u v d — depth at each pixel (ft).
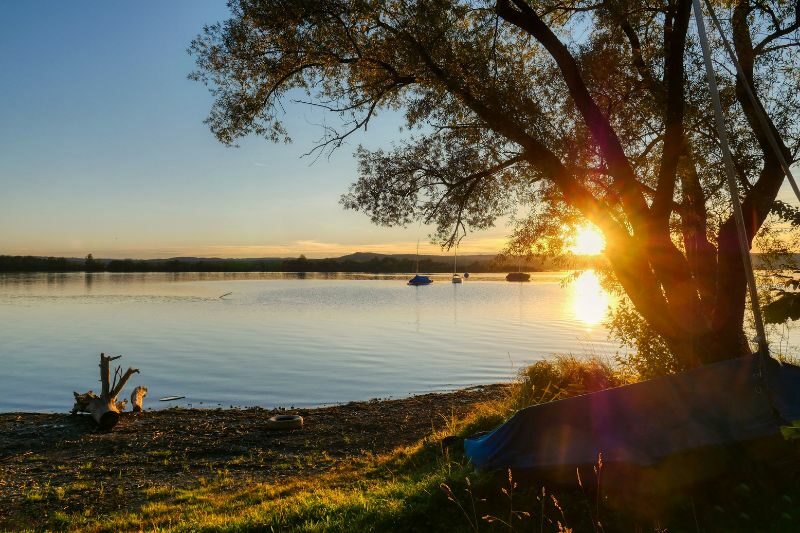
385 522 23.93
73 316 216.74
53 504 35.86
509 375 94.58
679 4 34.73
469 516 23.07
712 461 22.74
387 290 458.09
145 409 71.51
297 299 331.98
